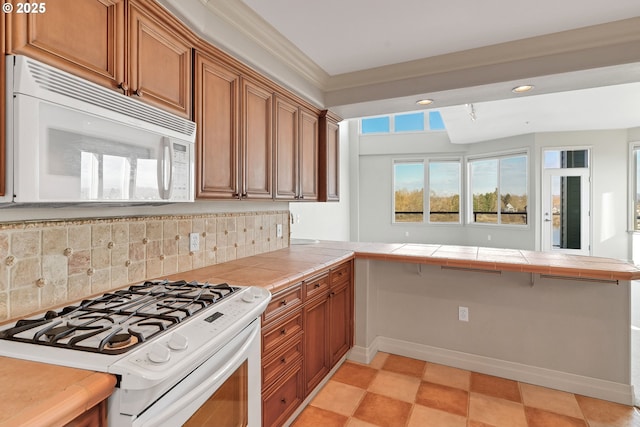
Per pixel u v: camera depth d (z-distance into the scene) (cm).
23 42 92
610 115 548
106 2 117
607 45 214
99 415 77
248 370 132
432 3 190
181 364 84
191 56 162
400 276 277
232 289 146
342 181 820
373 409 203
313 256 250
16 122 86
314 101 286
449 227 827
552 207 682
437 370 252
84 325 101
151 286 151
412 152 841
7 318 114
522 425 188
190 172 150
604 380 213
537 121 588
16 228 117
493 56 242
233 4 185
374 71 278
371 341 274
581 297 219
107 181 110
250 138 206
